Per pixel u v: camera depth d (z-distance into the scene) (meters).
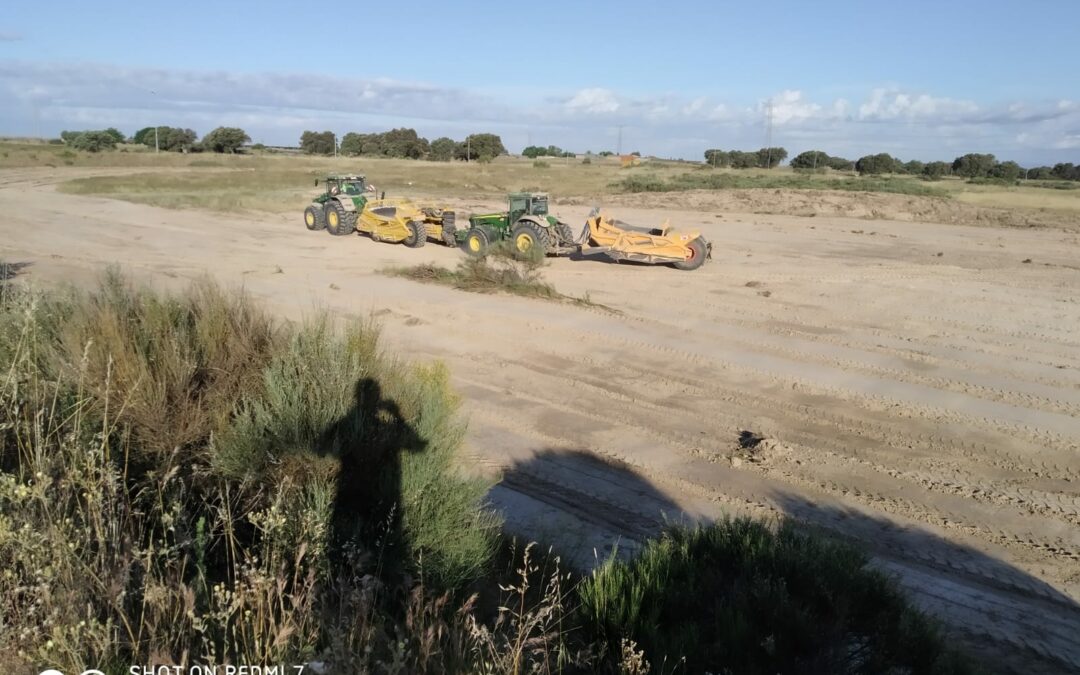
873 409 9.67
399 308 14.48
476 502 5.45
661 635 3.96
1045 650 5.02
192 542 3.51
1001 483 7.64
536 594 4.79
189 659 2.92
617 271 19.05
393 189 48.41
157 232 25.28
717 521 5.54
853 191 41.16
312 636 3.11
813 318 14.29
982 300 15.80
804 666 3.77
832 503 7.14
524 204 20.84
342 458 4.74
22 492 3.12
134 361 4.86
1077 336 13.24
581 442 8.49
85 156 83.12
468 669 3.36
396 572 4.31
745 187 47.78
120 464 4.24
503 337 12.67
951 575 5.96
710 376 10.90
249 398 4.96
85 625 2.76
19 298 5.81
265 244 22.86
